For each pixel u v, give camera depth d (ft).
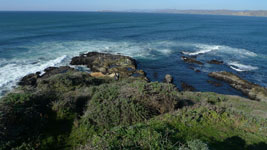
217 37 190.49
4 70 76.84
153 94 30.94
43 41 139.85
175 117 26.30
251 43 160.35
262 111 39.68
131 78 74.59
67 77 50.31
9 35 153.69
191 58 110.63
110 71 83.25
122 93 31.35
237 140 22.44
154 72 90.27
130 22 368.07
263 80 81.66
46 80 49.26
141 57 111.96
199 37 189.06
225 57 115.44
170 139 19.54
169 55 117.70
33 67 83.15
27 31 182.50
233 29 270.05
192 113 27.40
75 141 22.86
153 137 18.60
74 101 31.37
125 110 26.94
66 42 141.69
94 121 25.95
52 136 23.34
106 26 270.46
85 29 223.10
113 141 17.97
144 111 27.61
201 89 74.59
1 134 20.58
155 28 263.90
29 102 27.66
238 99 51.19
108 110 27.12
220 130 24.45
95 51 117.70
